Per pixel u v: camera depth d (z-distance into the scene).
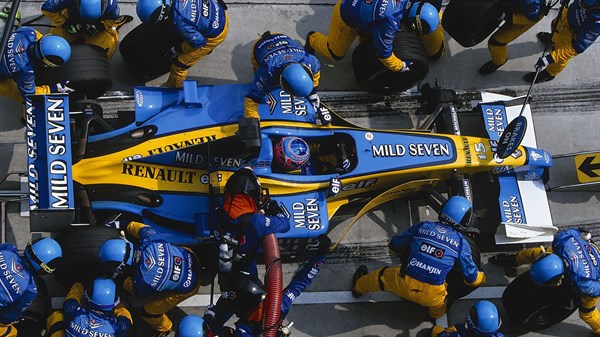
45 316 8.69
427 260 8.49
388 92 10.51
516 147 9.20
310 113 9.42
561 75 11.12
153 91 9.30
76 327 7.81
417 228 8.68
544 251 9.08
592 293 8.72
